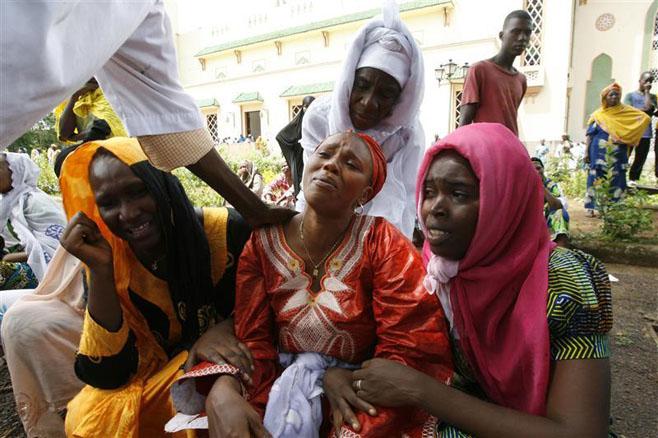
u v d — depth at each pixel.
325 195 1.22
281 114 20.44
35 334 1.77
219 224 1.70
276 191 5.17
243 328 1.35
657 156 7.89
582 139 22.14
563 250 1.20
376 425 1.10
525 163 1.17
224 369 1.22
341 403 1.15
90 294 1.37
